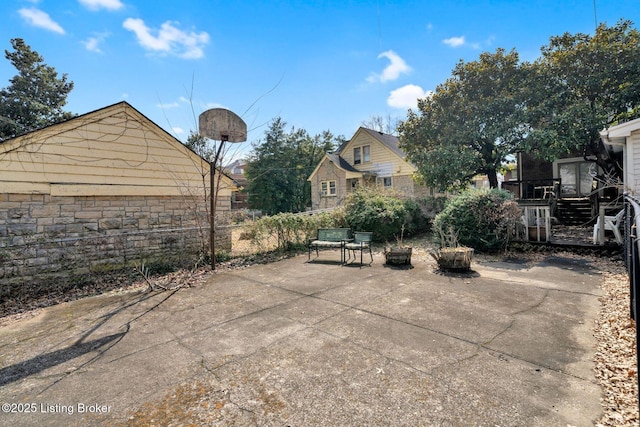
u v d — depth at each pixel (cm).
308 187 3047
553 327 347
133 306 469
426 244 984
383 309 421
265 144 2864
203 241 773
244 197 3206
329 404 225
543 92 1096
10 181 613
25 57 1969
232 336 348
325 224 991
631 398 218
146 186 782
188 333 361
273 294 507
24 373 282
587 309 397
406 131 1454
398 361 283
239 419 212
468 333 338
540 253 768
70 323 409
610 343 302
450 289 505
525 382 245
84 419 216
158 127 799
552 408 214
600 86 1020
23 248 618
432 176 1275
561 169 1541
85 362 299
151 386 255
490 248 782
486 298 455
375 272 639
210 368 280
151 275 677
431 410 215
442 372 263
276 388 247
